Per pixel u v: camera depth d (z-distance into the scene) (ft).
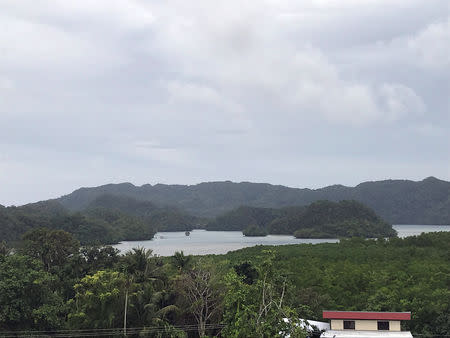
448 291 212.23
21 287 173.99
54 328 179.93
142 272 205.98
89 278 190.19
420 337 179.42
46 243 268.21
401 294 221.46
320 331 162.81
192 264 222.89
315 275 268.82
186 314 195.72
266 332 142.61
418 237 442.91
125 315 179.52
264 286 150.20
